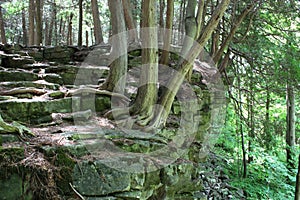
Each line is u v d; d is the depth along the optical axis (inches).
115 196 109.0
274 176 238.1
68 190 102.5
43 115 138.3
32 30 396.8
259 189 212.5
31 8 394.6
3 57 205.3
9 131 109.0
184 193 145.9
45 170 99.8
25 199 96.7
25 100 137.3
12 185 95.9
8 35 558.3
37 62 221.0
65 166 104.1
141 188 117.0
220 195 192.7
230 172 230.4
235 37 267.3
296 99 310.3
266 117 287.6
